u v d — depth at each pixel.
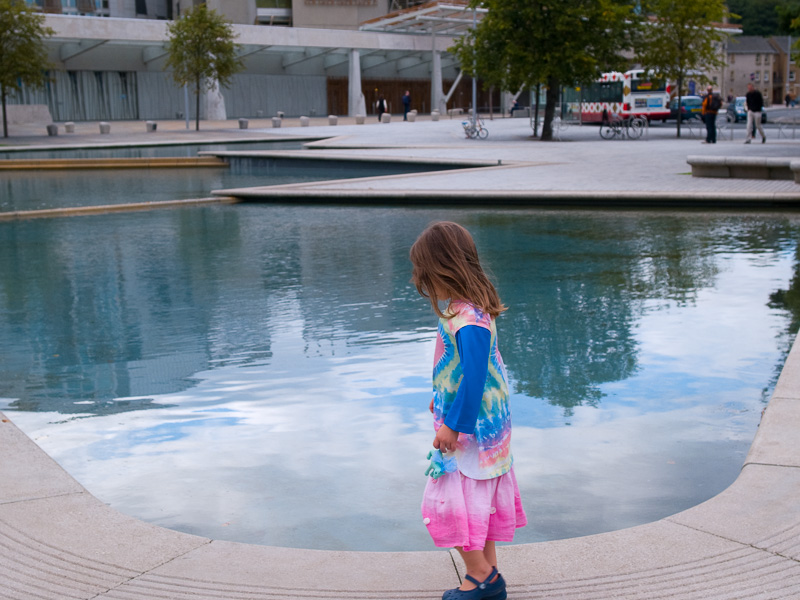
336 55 58.56
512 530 2.51
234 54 41.66
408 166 23.31
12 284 8.95
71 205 17.02
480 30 30.97
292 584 2.65
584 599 2.53
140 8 66.81
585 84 31.45
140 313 7.53
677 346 6.12
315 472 4.04
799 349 5.19
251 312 7.48
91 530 3.04
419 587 2.63
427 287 2.41
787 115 50.97
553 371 5.58
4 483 3.44
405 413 4.86
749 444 4.28
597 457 4.14
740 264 9.24
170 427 4.73
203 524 3.49
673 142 29.00
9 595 2.56
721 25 48.84
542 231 11.99
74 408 5.10
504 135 34.88
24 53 35.41
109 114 51.25
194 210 15.70
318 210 15.33
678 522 3.02
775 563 2.68
